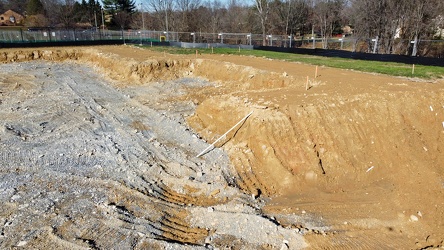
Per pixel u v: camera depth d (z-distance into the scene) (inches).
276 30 1903.3
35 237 273.0
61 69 946.1
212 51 1075.3
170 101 650.8
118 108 610.9
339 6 1792.6
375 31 1235.9
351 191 359.6
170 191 354.6
